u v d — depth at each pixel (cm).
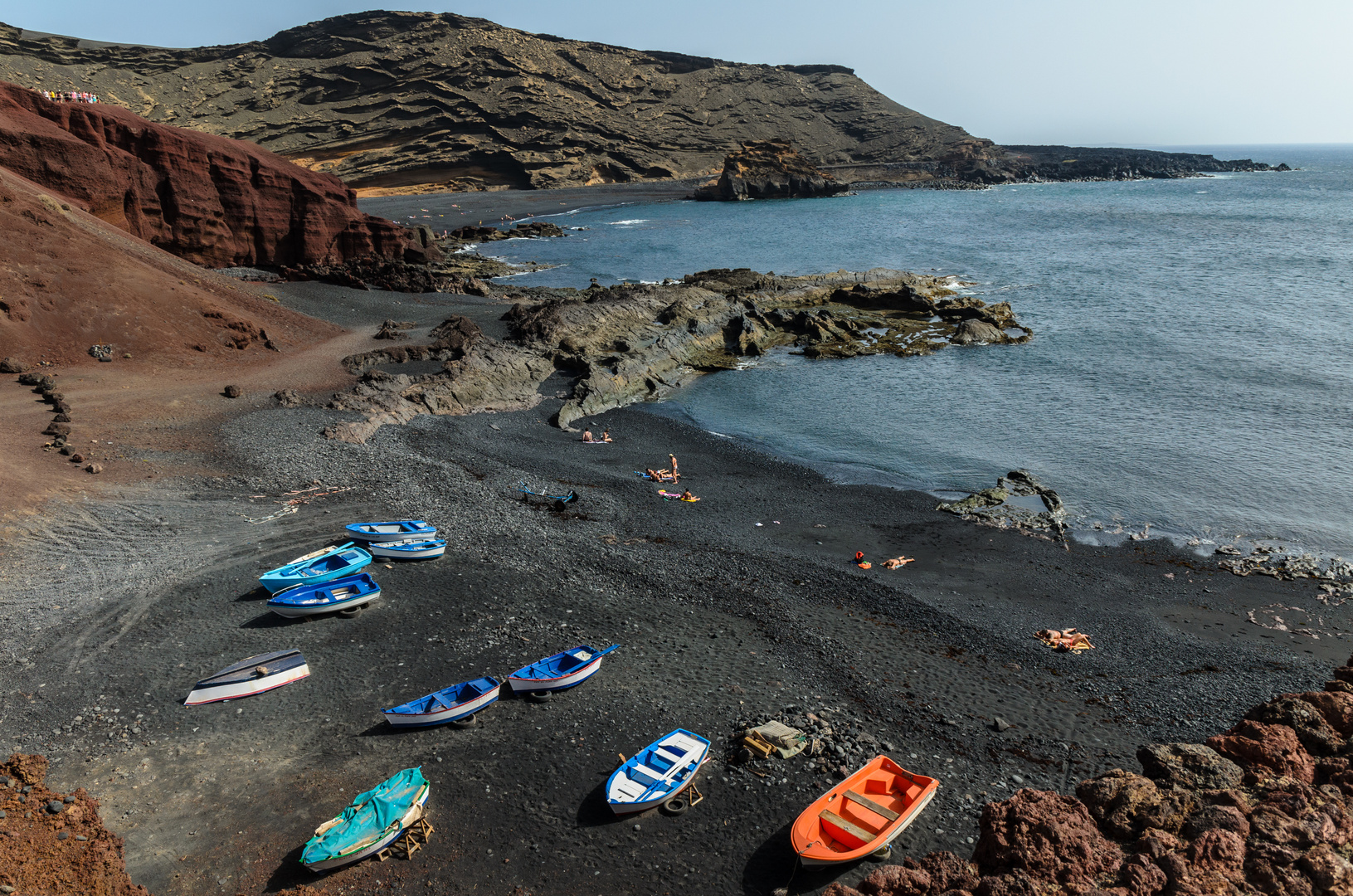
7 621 2398
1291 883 1196
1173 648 2559
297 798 1789
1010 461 4200
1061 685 2338
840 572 3044
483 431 4550
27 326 4547
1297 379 5206
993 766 1936
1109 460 4144
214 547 2938
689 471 4138
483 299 8181
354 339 6119
